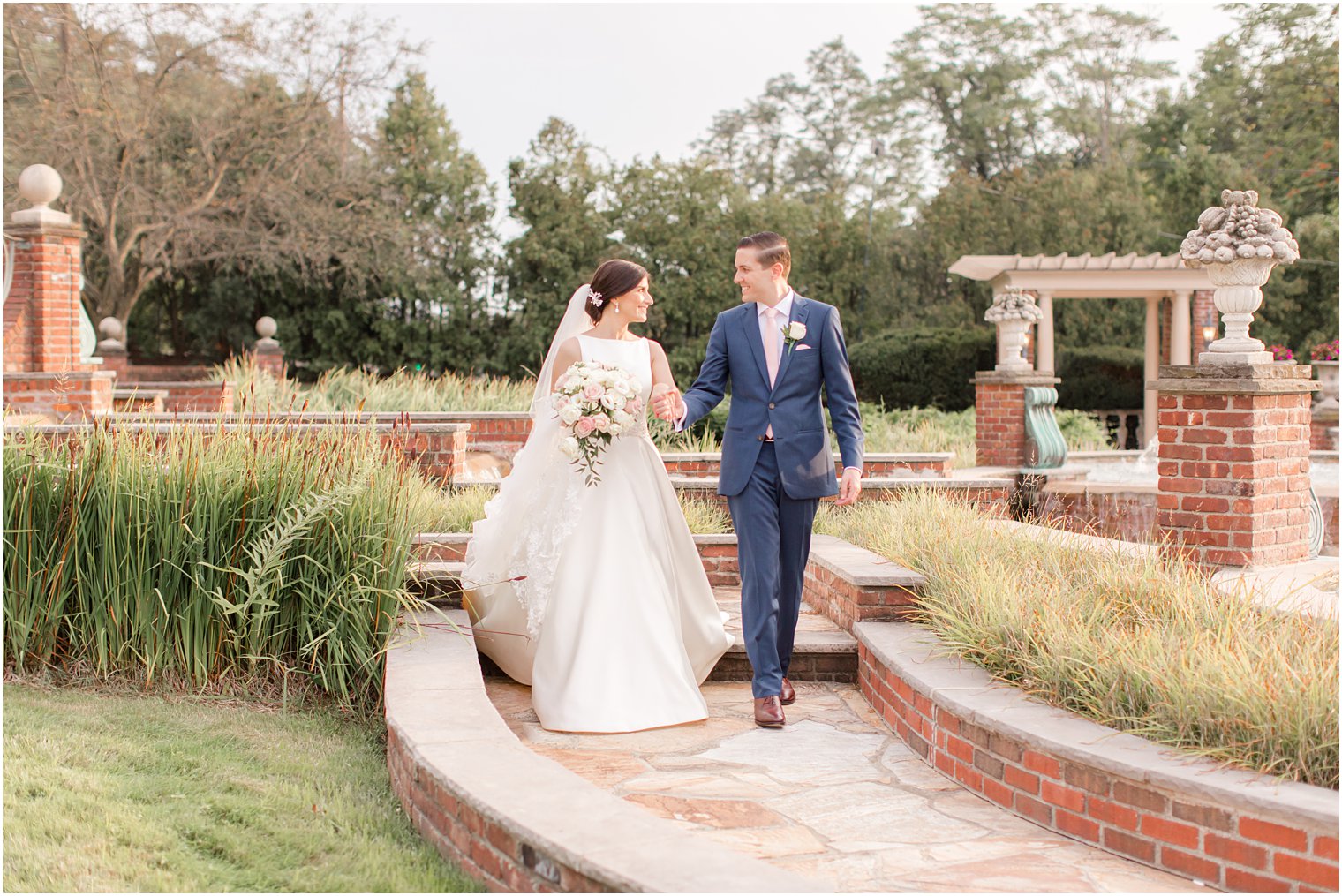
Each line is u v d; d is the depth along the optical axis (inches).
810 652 199.5
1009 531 219.9
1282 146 1003.9
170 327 1077.8
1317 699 117.6
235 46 815.7
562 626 174.9
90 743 148.5
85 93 767.1
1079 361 808.9
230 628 177.5
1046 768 129.2
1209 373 208.1
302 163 846.5
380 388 444.1
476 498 266.7
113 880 109.7
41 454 181.2
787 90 1449.3
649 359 184.5
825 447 174.2
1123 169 1031.0
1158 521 217.6
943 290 1032.2
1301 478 217.6
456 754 126.8
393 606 179.6
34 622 175.9
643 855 98.5
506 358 935.0
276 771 146.6
